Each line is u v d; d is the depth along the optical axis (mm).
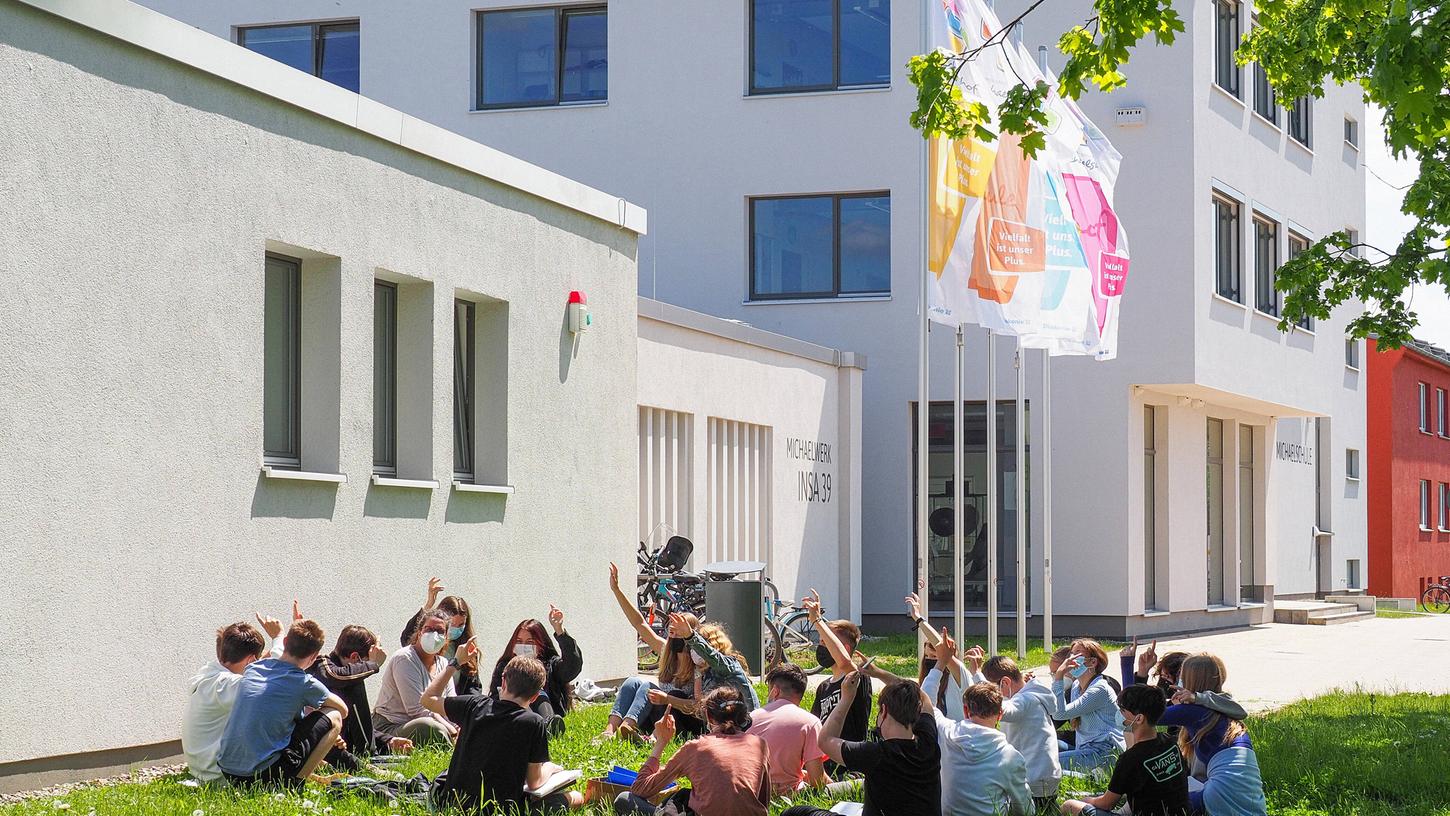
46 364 9297
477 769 8445
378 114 12344
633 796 8398
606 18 26297
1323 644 24906
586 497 15531
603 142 26172
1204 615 28219
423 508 12977
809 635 21484
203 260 10578
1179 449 27156
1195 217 24953
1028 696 9406
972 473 25312
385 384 13086
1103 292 18250
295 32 27219
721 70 25828
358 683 10328
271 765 9195
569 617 15172
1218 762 8758
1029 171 16141
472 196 13695
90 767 9680
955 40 14977
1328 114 32781
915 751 7727
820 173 25500
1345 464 36656
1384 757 11805
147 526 10062
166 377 10234
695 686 11484
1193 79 25016
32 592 9180
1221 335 25984
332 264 11977
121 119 9898
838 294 25547
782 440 21453
